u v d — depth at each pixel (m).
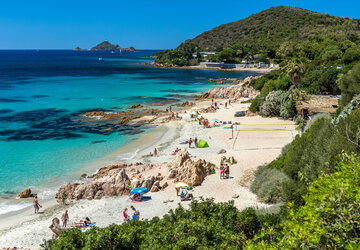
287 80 65.44
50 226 21.28
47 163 36.09
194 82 121.38
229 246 12.98
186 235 13.56
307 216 8.16
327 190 8.52
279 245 8.59
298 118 47.97
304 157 22.16
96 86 106.94
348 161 10.48
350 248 6.69
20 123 54.94
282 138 41.69
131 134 48.59
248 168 31.48
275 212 19.12
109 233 15.00
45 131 49.97
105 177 28.84
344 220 7.55
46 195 28.14
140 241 15.12
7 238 21.02
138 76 145.12
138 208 24.73
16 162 36.25
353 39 173.62
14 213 24.95
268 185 24.20
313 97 53.69
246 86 92.06
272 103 54.66
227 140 42.66
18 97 82.75
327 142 19.41
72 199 27.20
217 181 28.70
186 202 25.16
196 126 52.06
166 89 100.88
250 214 16.19
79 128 52.03
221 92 85.06
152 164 33.94
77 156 38.50
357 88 33.34
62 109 67.81
